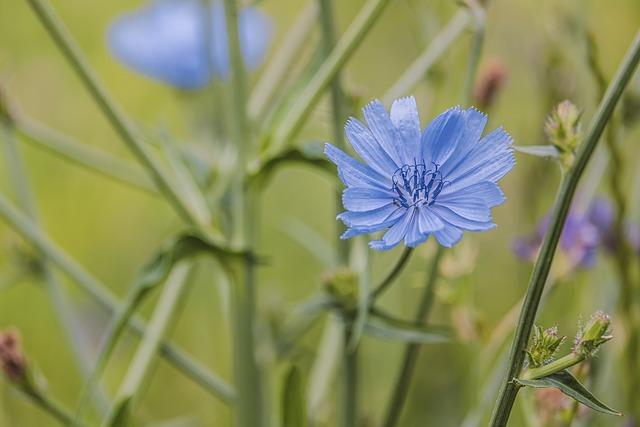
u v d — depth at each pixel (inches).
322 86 24.2
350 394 25.2
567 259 25.4
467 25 25.6
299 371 23.5
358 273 24.3
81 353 26.9
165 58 31.7
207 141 31.5
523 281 28.3
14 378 24.5
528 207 28.0
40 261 27.1
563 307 27.9
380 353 31.5
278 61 27.0
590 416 24.6
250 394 25.3
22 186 27.6
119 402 23.5
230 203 25.9
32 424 31.6
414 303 33.0
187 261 25.0
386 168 20.8
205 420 32.3
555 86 27.4
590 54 24.8
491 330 26.7
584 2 27.2
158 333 25.4
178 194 24.8
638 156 31.7
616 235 25.1
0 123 26.1
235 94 24.7
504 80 25.7
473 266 25.2
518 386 20.6
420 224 20.5
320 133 30.5
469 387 29.3
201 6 27.5
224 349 34.2
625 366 25.5
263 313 27.3
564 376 20.5
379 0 23.9
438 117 20.8
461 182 20.7
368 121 20.9
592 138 20.5
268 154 24.5
